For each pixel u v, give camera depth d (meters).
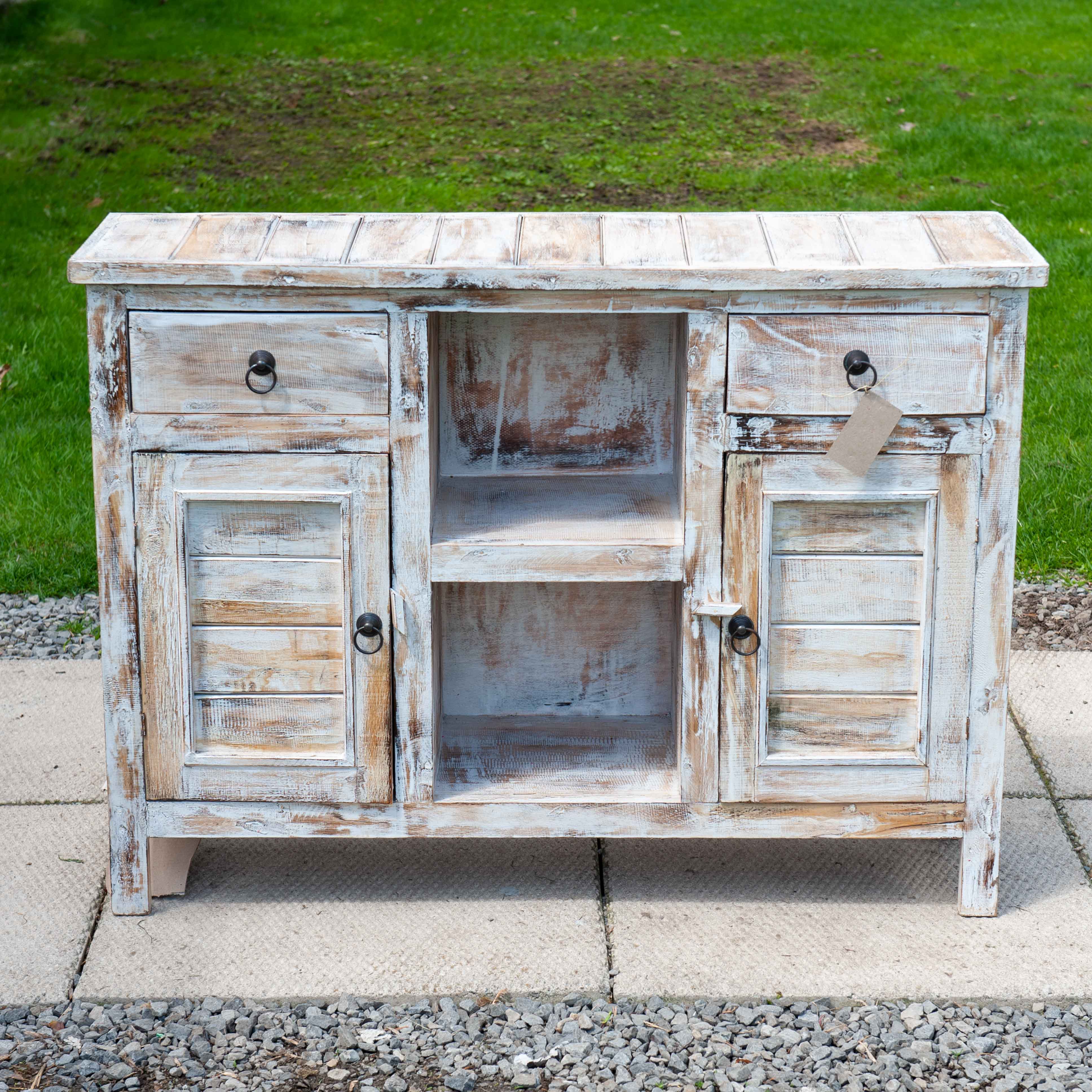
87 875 3.07
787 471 2.73
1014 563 2.77
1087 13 11.75
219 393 2.70
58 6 11.82
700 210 7.96
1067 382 5.80
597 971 2.78
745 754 2.86
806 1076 2.51
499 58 10.92
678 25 11.66
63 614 4.43
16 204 8.05
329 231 2.87
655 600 3.30
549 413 3.21
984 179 8.22
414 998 2.71
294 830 2.90
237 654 2.83
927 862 3.16
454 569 2.78
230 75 10.54
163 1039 2.59
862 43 11.07
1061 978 2.76
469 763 3.07
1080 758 3.55
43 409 5.75
